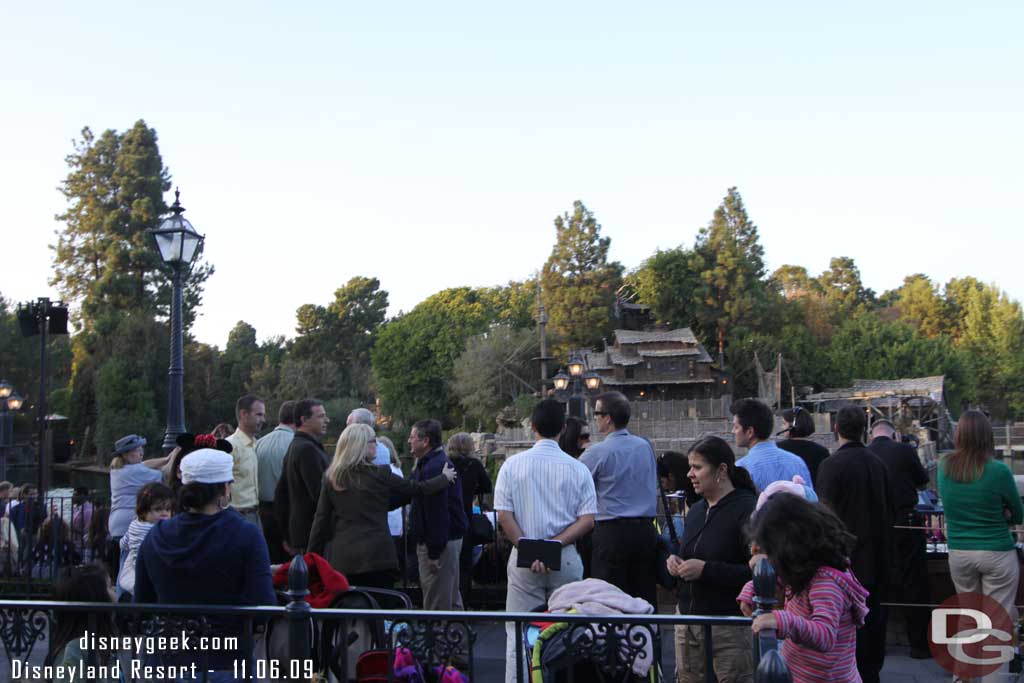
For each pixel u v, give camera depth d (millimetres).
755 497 5102
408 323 80750
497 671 7262
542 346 37094
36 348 60094
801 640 3611
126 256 69562
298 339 108438
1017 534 7793
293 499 7672
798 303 85125
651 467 6926
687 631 5051
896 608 8281
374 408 92938
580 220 83688
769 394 68938
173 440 11156
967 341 88688
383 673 5145
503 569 10625
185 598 4461
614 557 6746
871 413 58188
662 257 82562
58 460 62375
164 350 62969
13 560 11211
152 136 75312
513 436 49594
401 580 9984
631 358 67375
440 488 7562
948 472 6629
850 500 6375
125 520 8781
